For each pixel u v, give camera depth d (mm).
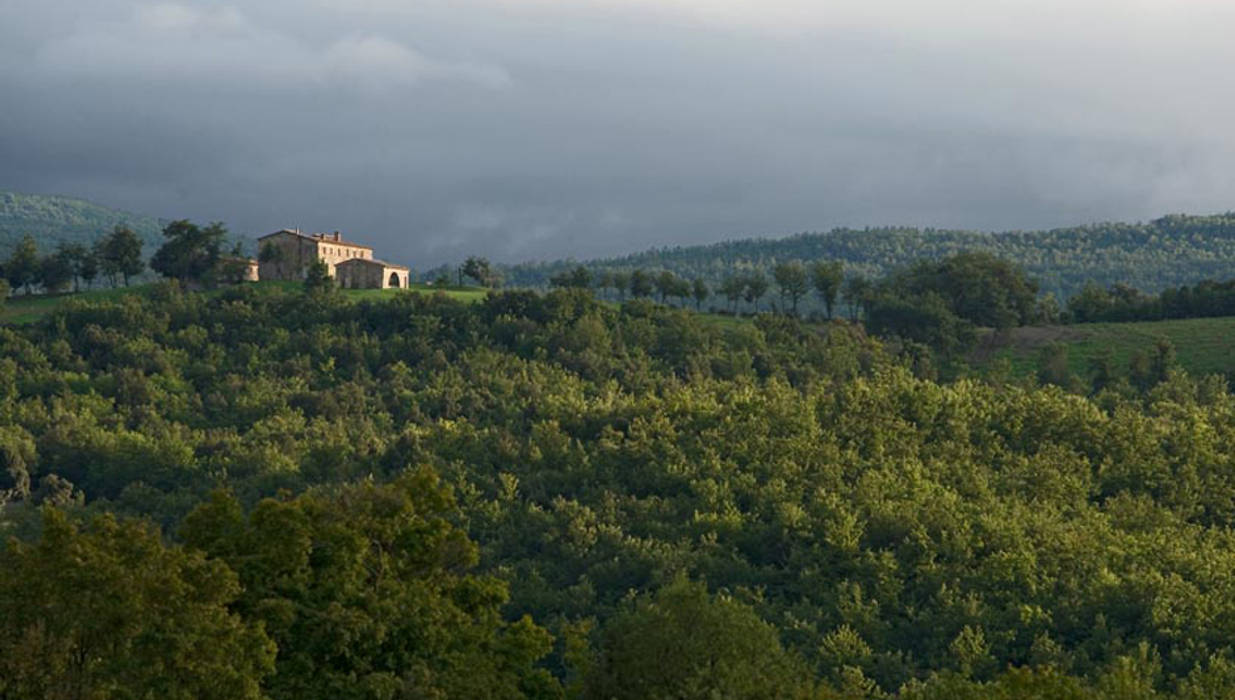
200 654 56938
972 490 157875
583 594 138375
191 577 59875
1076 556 136625
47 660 54688
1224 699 97125
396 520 73875
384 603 67250
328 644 65062
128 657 56125
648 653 69688
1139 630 123812
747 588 135125
